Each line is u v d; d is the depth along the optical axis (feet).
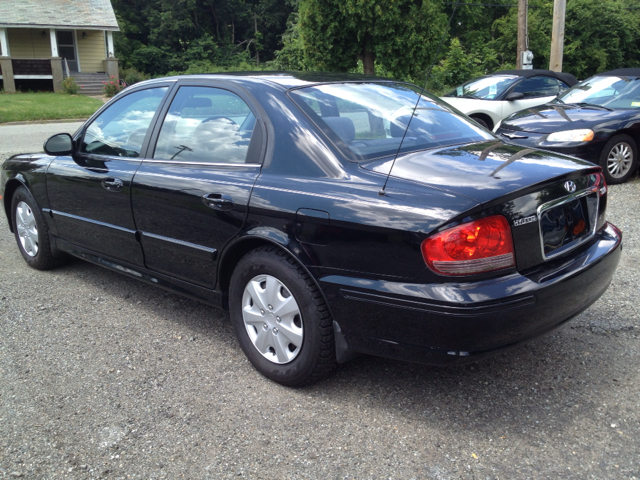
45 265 15.92
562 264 8.73
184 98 11.84
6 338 11.98
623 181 24.44
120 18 151.84
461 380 9.99
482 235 7.74
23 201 15.83
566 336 11.39
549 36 121.90
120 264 13.16
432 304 7.79
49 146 13.64
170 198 11.05
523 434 8.44
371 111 10.51
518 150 10.14
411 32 56.65
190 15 163.84
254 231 9.61
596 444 8.14
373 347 8.69
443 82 71.05
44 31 106.32
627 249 16.10
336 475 7.70
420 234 7.80
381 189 8.49
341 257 8.61
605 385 9.63
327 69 60.90
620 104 25.30
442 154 9.47
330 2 56.80
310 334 9.21
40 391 9.91
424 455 8.04
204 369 10.61
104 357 11.11
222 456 8.14
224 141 10.75
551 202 8.57
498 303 7.70
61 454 8.25
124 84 94.63
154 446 8.39
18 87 99.50
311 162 9.37
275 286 9.64
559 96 28.76
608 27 128.47
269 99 10.30
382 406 9.27
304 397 9.60
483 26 129.70
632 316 12.09
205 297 11.25
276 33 180.75
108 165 12.76
